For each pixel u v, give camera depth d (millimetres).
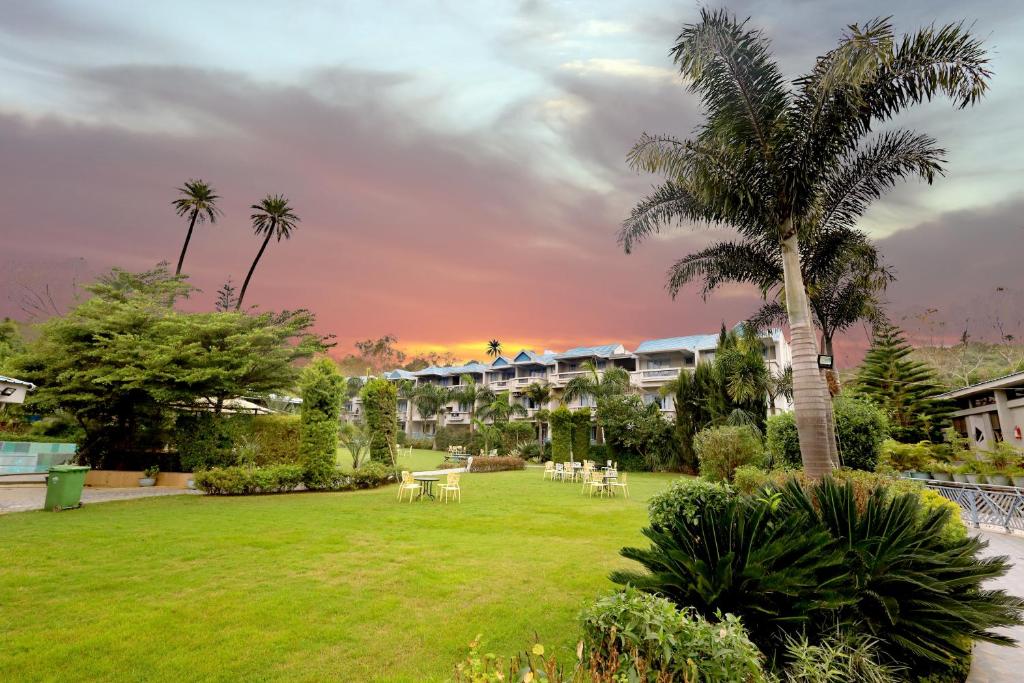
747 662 2607
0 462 15805
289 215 33812
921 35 8773
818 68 9102
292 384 19719
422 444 52438
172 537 8508
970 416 25109
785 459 15195
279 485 15977
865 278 14812
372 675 3893
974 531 10414
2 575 6145
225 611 5145
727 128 9656
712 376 27344
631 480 23922
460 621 4988
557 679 2480
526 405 50469
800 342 9289
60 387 16406
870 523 4277
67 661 4012
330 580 6285
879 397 26828
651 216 12703
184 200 33156
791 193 9703
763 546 3873
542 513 12359
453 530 9820
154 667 3947
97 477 16984
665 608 2928
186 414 17859
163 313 17938
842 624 3527
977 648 4410
